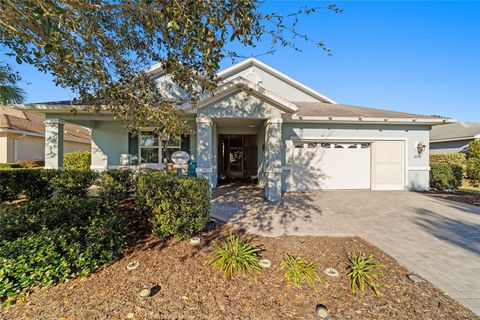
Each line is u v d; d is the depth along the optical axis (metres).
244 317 2.43
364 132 10.62
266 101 7.91
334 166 10.70
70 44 3.30
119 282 3.02
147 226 4.93
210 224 5.12
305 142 10.59
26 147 16.30
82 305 2.61
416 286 2.99
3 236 3.10
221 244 4.02
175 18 2.36
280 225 5.32
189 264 3.43
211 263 3.43
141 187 4.98
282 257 3.65
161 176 4.90
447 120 10.01
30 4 2.26
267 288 2.90
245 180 14.15
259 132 11.76
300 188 10.57
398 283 3.04
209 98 7.52
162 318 2.41
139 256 3.68
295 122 10.36
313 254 3.77
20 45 3.17
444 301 2.71
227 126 11.74
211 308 2.56
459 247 4.25
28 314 2.50
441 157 15.13
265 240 4.33
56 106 7.93
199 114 7.73
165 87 9.87
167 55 3.81
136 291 2.83
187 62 3.88
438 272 3.36
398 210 6.98
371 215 6.38
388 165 10.71
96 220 3.66
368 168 10.78
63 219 3.68
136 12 3.30
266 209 6.87
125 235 4.09
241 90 7.77
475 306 2.63
